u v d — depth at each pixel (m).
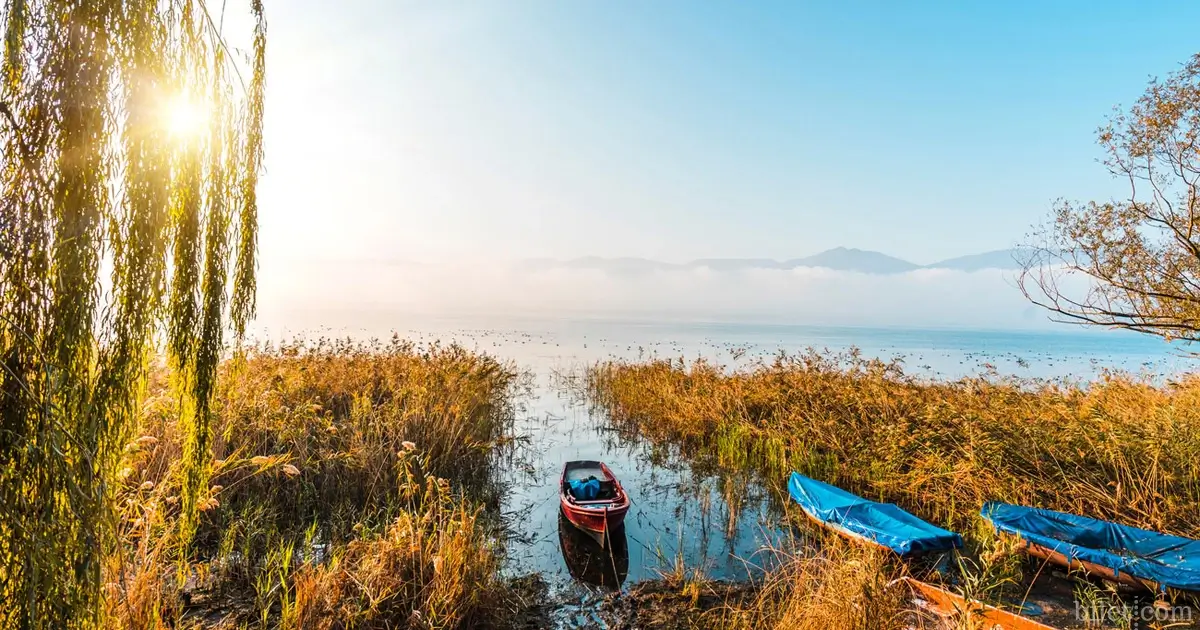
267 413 11.42
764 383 19.28
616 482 12.03
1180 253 12.25
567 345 64.25
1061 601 7.69
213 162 3.84
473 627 6.96
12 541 2.65
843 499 10.14
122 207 3.04
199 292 3.80
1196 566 7.32
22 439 2.63
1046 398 14.78
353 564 7.24
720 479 13.95
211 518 9.05
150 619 5.43
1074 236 13.20
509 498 12.65
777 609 7.42
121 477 3.54
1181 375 17.22
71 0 2.81
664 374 24.06
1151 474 10.12
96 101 2.83
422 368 17.58
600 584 8.66
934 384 18.11
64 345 2.74
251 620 6.86
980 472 11.00
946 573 8.34
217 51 3.79
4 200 2.64
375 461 11.32
